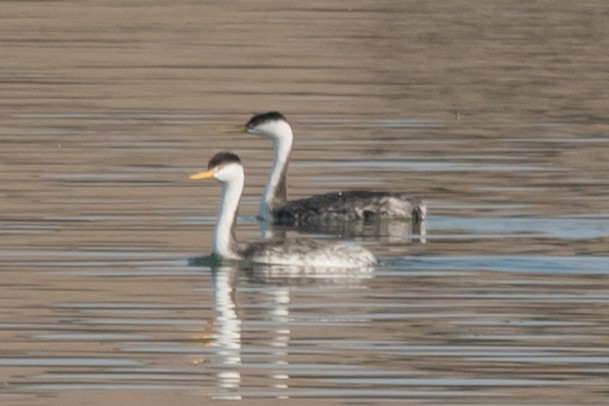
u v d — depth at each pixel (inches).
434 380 689.0
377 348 733.3
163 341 741.3
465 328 766.5
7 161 1146.7
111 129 1273.4
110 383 682.2
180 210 1014.4
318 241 898.7
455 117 1349.7
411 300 816.9
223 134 1270.9
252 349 730.2
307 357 719.7
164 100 1406.3
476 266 888.3
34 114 1331.2
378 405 657.0
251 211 1073.5
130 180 1095.6
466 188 1090.1
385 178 1121.4
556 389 679.1
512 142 1243.2
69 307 794.8
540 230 971.3
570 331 762.2
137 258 895.7
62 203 1022.4
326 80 1524.4
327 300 816.9
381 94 1456.7
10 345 732.7
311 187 1102.4
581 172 1135.6
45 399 661.3
